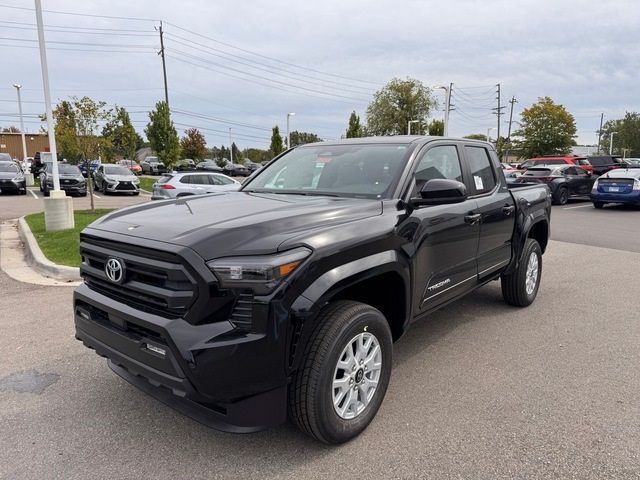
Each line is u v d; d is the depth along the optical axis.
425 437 3.10
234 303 2.56
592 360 4.29
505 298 5.74
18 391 3.73
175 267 2.57
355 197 3.69
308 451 2.96
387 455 2.92
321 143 4.75
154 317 2.67
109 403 3.56
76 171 23.92
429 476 2.73
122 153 41.47
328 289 2.74
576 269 7.92
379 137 4.46
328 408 2.82
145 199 22.70
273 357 2.58
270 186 4.34
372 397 3.17
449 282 4.06
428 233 3.65
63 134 14.91
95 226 3.25
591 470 2.77
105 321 3.05
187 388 2.54
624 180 16.73
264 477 2.73
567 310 5.71
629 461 2.85
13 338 4.82
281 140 58.06
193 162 49.59
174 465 2.84
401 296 3.44
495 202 4.77
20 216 15.27
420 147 3.99
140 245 2.73
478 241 4.45
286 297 2.58
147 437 3.13
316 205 3.35
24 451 2.97
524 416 3.35
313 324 2.75
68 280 7.18
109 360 3.40
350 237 2.95
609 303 6.00
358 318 2.93
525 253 5.48
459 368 4.12
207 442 3.07
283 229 2.81
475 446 3.00
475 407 3.47
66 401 3.59
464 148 4.62
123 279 2.86
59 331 5.01
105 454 2.95
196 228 2.77
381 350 3.19
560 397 3.62
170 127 35.47
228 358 2.49
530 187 5.89
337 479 2.71
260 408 2.64
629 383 3.85
